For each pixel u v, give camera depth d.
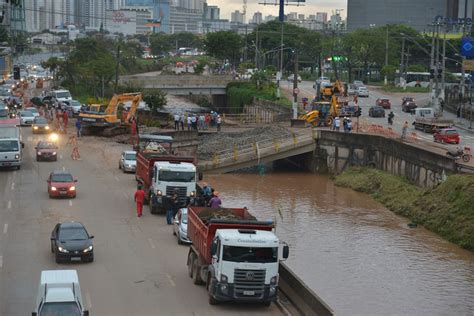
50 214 54.94
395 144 80.25
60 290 29.70
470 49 125.38
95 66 146.25
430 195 65.38
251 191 76.56
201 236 36.84
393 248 53.62
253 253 33.56
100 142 94.88
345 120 93.88
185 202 53.09
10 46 183.25
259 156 88.00
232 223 35.28
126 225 52.00
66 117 103.38
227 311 33.94
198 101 198.12
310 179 86.19
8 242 46.25
